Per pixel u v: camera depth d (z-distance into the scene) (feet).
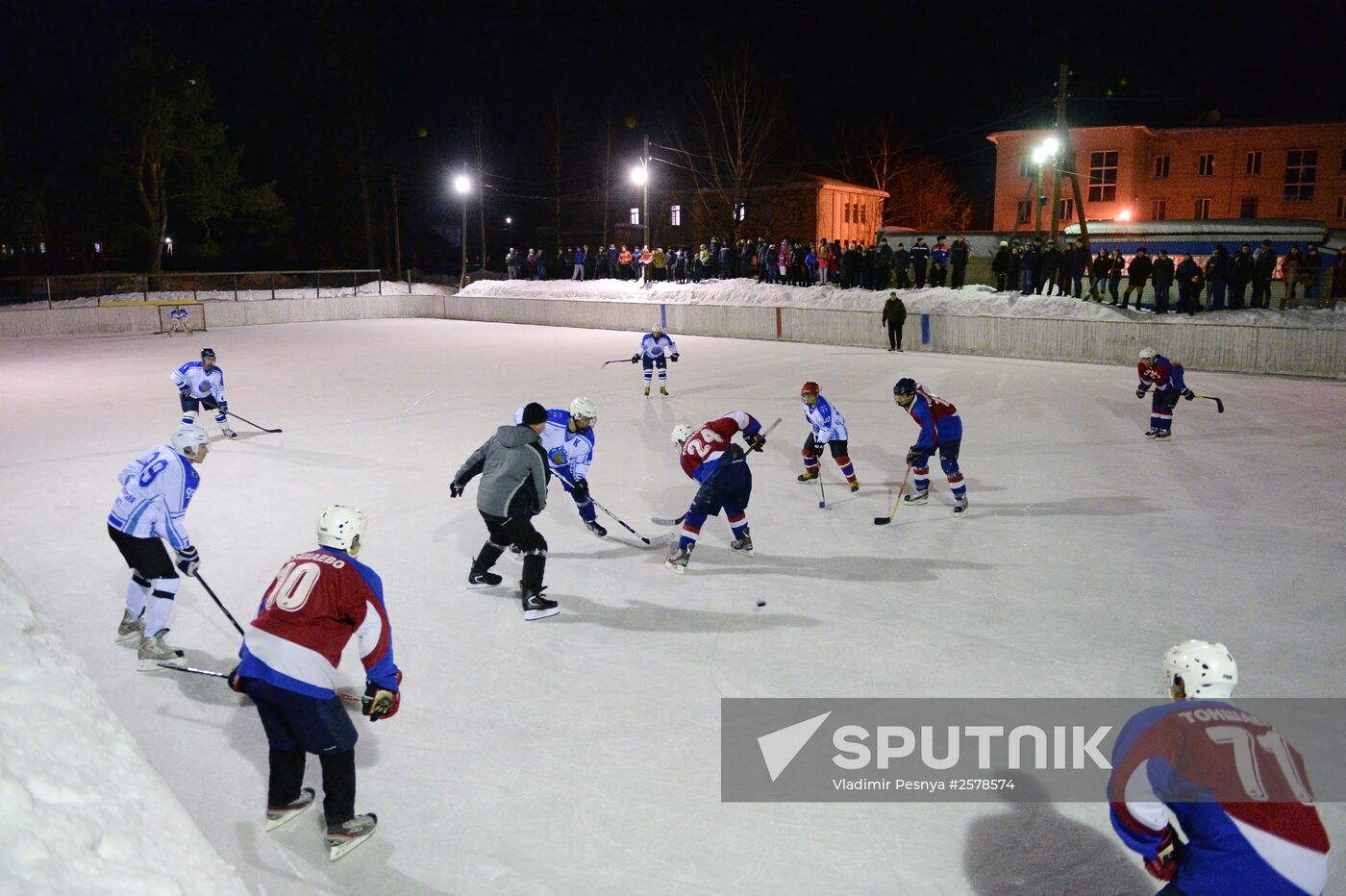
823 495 29.35
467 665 18.42
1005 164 131.44
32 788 6.66
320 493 31.68
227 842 13.03
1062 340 64.75
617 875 12.34
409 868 12.52
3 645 7.83
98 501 31.42
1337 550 24.85
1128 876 12.20
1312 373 55.93
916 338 71.72
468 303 107.04
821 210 141.69
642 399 50.55
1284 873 8.11
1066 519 27.84
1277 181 122.52
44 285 110.93
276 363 68.85
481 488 20.53
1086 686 17.29
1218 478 32.42
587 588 22.47
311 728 12.39
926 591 22.12
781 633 19.83
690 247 150.82
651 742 15.56
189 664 18.49
